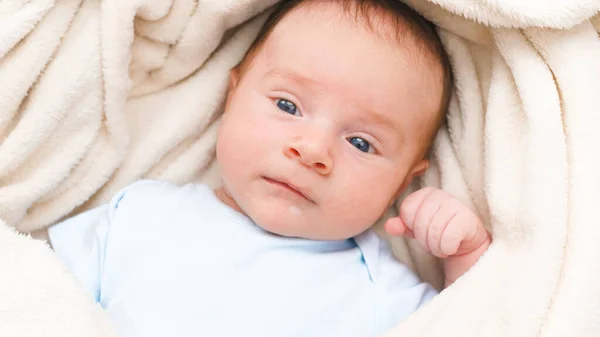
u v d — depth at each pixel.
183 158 1.24
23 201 1.08
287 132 1.02
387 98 1.03
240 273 1.03
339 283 1.06
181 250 1.04
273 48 1.08
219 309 1.00
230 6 1.12
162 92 1.23
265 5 1.18
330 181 1.02
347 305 1.04
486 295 0.96
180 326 0.98
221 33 1.19
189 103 1.22
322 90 1.02
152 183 1.16
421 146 1.12
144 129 1.22
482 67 1.14
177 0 1.12
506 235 1.00
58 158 1.10
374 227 1.26
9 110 1.04
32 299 0.83
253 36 1.25
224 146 1.07
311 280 1.05
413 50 1.07
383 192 1.07
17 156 1.05
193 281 1.01
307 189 1.01
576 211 0.93
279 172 1.01
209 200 1.13
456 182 1.16
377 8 1.08
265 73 1.07
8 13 1.02
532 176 0.97
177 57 1.18
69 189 1.14
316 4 1.09
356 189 1.04
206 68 1.23
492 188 1.03
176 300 1.00
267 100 1.06
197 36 1.15
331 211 1.04
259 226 1.09
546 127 0.98
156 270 1.02
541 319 0.89
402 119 1.06
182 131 1.21
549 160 0.96
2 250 0.88
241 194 1.06
